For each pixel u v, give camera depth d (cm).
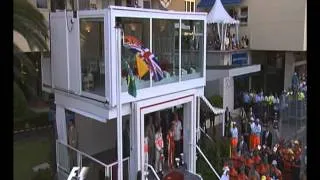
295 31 2569
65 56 1223
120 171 1089
